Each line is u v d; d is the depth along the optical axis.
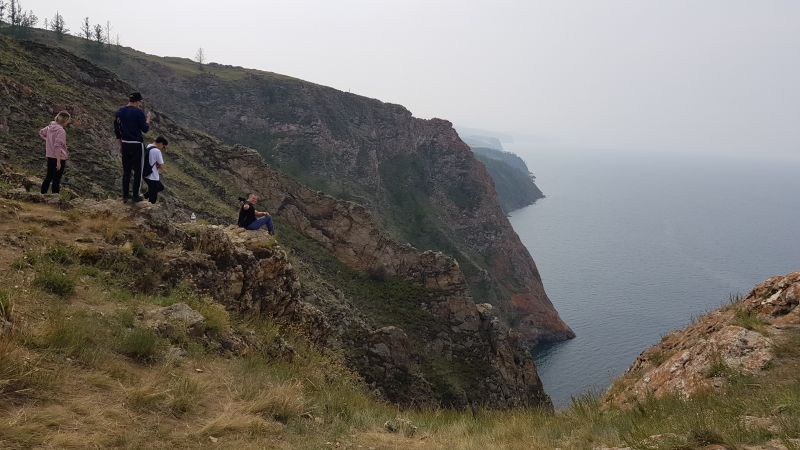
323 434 6.93
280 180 45.25
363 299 40.03
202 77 104.19
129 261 9.73
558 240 186.88
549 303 111.31
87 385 5.72
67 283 7.73
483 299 92.38
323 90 117.50
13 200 10.48
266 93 108.75
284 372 9.17
